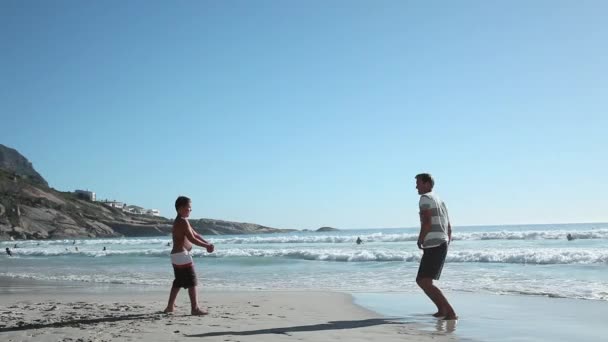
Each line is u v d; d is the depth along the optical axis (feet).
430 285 22.58
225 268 66.64
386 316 23.62
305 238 168.66
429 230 22.30
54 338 17.78
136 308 26.81
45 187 492.95
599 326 20.45
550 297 30.27
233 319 22.36
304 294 34.53
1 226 359.66
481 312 24.56
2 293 39.45
